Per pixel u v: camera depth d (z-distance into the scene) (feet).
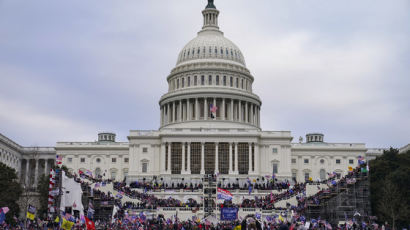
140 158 551.18
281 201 428.97
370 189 384.68
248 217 131.95
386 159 415.64
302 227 149.59
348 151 629.10
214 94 609.83
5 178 400.06
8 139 607.78
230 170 532.73
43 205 422.82
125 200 437.17
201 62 640.58
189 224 321.11
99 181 457.27
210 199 419.74
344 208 365.40
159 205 413.39
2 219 207.41
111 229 292.20
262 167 545.85
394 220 354.74
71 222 228.22
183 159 535.60
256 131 542.57
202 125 593.42
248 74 652.07
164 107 640.17
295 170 625.82
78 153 631.56
